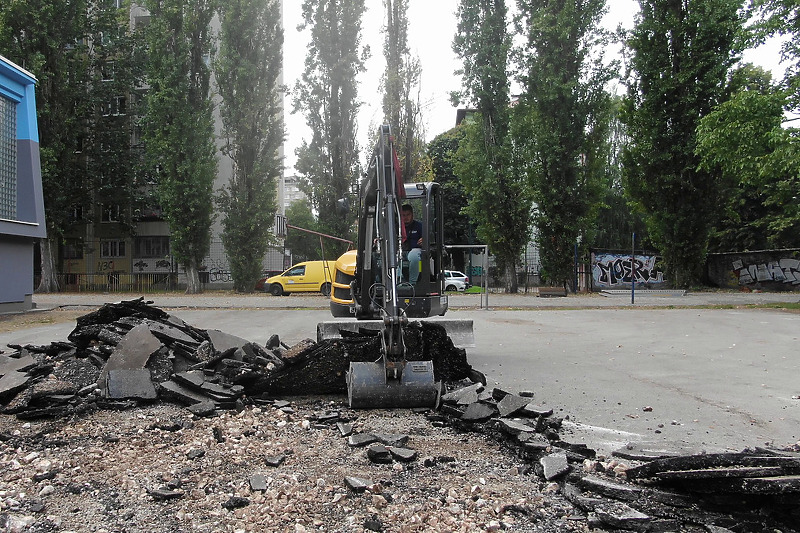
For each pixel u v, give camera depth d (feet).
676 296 78.48
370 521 9.98
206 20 101.81
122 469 13.11
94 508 10.92
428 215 29.14
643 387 22.65
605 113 84.07
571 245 84.38
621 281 94.38
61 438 15.61
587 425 17.16
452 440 15.26
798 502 9.55
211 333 23.85
